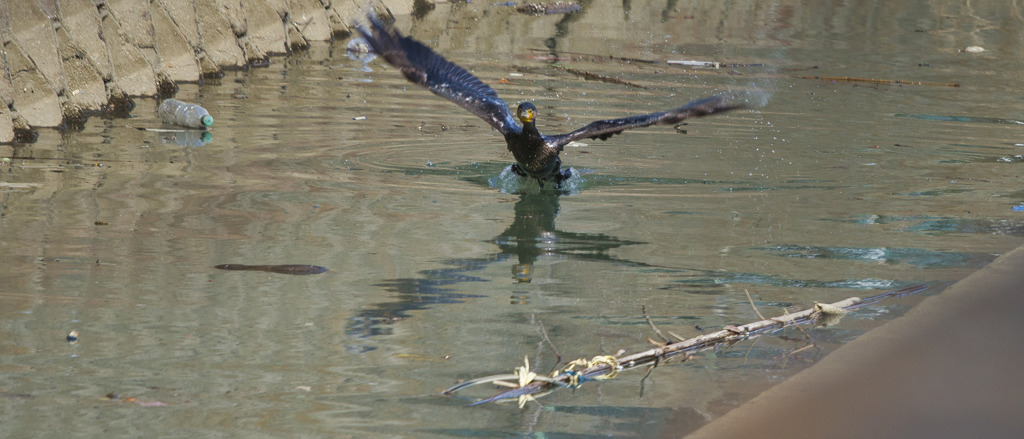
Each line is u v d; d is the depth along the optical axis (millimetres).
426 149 15094
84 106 17000
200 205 11469
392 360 7238
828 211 11945
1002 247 10391
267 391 6621
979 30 35594
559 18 35562
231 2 23484
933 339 7328
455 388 6762
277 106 18328
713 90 21500
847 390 6422
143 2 19766
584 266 9734
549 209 11938
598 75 23094
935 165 14578
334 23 28953
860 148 15766
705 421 6188
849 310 8438
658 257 10062
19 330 7539
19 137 14656
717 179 13594
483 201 12266
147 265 9227
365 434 6004
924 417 5855
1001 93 22172
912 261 9906
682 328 8070
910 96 21422
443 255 9961
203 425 6062
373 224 11016
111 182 12328
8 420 6051
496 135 16328
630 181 13477
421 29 30266
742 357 7391
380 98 19547
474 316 8234
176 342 7426
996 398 6066
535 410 6441
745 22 36656
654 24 35188
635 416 6324
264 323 7895
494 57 25750
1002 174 13992
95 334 7523
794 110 19281
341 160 14172
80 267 9094
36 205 11102
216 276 9023
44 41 16219
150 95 18875
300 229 10656
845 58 27938
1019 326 7555
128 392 6520
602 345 7652
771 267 9758
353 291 8766
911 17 39250
